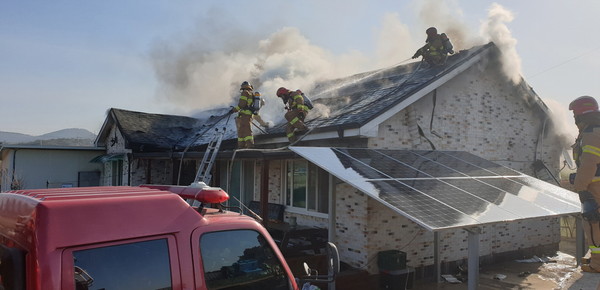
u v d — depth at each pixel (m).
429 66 11.60
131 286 2.61
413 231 9.12
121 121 17.22
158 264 2.75
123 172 16.95
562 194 8.31
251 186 12.56
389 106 8.80
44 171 17.92
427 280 9.23
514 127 12.00
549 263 11.02
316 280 3.59
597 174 3.94
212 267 3.03
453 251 9.87
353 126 8.48
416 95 9.33
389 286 8.20
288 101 10.05
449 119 10.42
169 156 13.05
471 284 5.68
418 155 9.12
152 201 2.83
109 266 2.55
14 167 17.30
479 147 11.06
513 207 6.59
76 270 2.42
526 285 8.83
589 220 3.91
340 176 6.48
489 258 10.73
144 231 2.71
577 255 9.39
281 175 11.31
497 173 8.96
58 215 2.41
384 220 8.66
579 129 4.19
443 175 7.88
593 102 4.04
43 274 2.27
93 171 19.17
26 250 2.38
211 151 11.38
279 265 3.43
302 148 7.79
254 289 3.23
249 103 10.59
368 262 8.37
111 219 2.60
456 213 5.80
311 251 9.49
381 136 9.12
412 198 6.12
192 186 3.61
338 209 9.18
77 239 2.42
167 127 18.06
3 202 2.91
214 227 3.09
